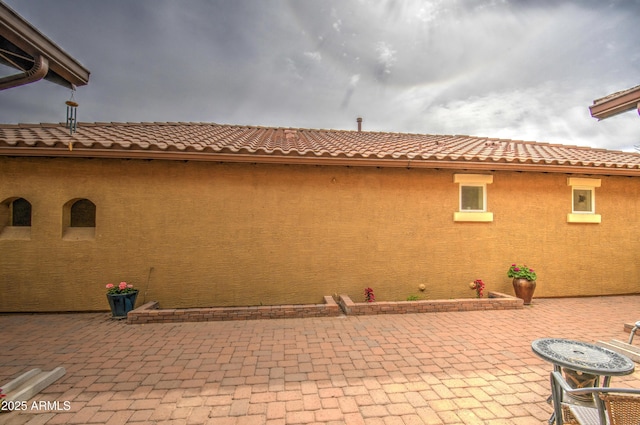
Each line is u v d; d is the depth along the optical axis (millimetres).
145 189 6832
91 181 6711
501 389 3664
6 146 5988
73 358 4461
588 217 8180
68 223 6848
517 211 7988
